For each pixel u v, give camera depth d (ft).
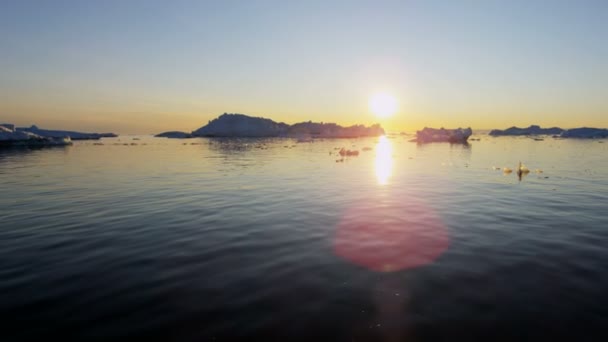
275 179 56.18
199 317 14.38
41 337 13.08
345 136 371.35
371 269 19.11
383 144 205.36
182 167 76.43
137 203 37.42
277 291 16.60
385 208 34.42
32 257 21.27
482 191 43.98
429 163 83.51
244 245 23.38
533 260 20.15
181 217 31.19
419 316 14.29
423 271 18.76
